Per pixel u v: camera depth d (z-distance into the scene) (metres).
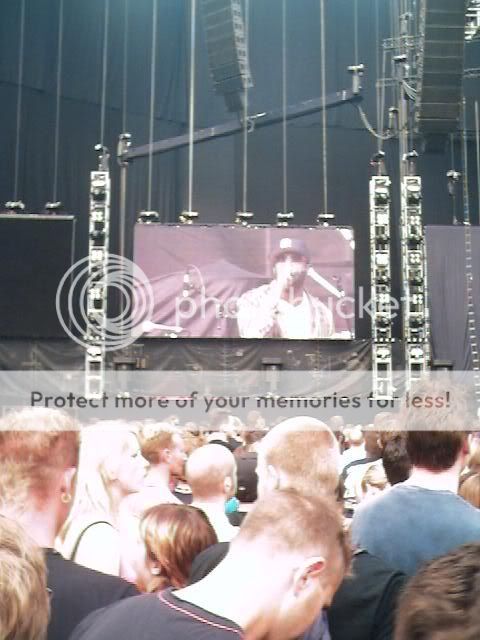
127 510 3.31
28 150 19.67
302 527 1.93
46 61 19.92
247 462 4.56
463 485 3.61
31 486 2.53
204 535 2.95
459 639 1.23
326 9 21.27
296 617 1.92
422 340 16.58
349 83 21.17
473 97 21.09
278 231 16.97
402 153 17.98
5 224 16.38
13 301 16.33
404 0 19.36
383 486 4.29
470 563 1.37
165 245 16.83
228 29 17.27
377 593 2.57
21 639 1.66
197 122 20.98
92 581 2.52
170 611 1.82
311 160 21.06
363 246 20.94
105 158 16.62
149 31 20.84
